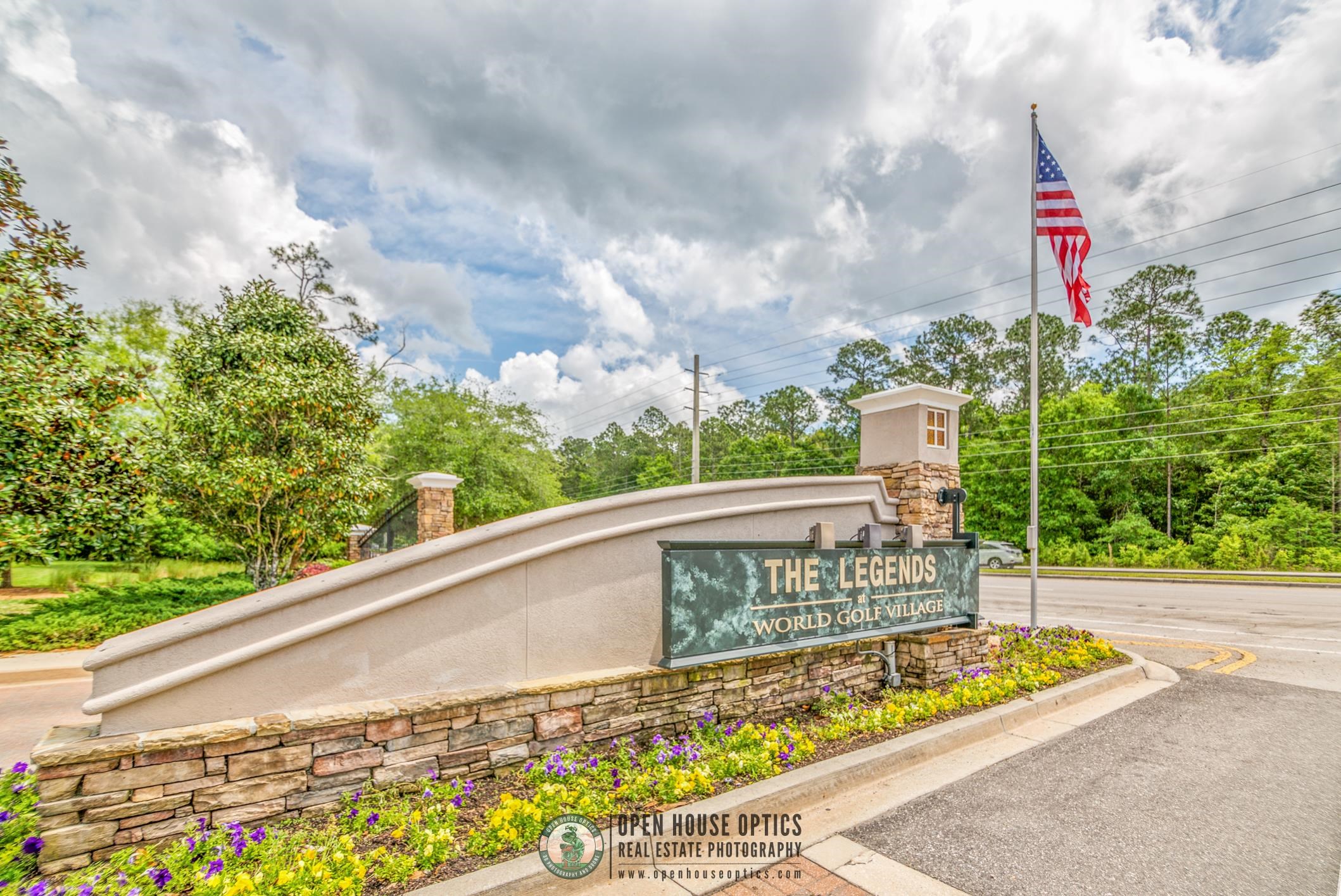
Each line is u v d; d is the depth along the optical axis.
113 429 9.70
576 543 4.27
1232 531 25.05
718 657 4.48
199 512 10.46
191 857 2.74
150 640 2.99
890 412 6.94
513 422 28.20
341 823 3.09
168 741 2.84
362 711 3.32
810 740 4.54
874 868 3.08
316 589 3.37
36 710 6.14
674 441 69.94
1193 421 29.67
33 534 6.84
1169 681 6.97
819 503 5.75
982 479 32.97
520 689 3.83
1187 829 3.49
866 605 5.55
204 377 10.66
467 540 3.83
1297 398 29.05
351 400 11.46
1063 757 4.60
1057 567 26.47
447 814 3.21
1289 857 3.18
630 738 4.16
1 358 6.62
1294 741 4.96
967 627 6.59
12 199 6.96
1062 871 3.05
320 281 19.23
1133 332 38.44
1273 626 10.80
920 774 4.29
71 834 2.64
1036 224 9.09
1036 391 8.92
